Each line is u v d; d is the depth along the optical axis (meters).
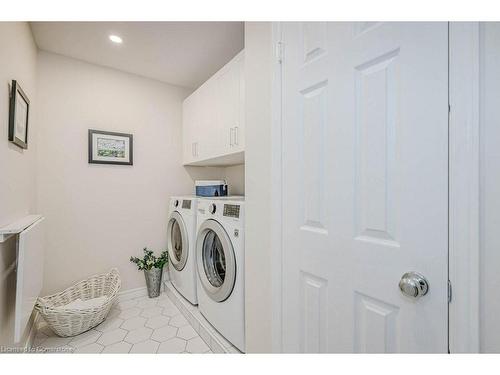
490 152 0.57
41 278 1.43
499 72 0.56
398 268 0.72
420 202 0.67
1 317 1.09
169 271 2.42
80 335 1.71
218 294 1.55
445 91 0.63
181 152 2.65
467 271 0.59
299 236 1.02
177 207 2.21
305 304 1.00
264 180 1.18
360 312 0.82
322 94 0.93
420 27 0.67
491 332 0.57
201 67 2.21
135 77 2.36
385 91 0.75
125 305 2.16
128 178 2.33
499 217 0.56
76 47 1.88
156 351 1.55
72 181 2.05
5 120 1.13
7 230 1.04
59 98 1.98
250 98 1.25
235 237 1.44
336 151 0.88
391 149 0.74
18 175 1.35
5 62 1.13
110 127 2.22
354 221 0.83
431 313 0.65
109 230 2.23
